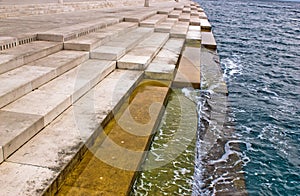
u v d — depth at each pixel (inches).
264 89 381.4
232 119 266.2
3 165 119.4
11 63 195.3
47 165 121.6
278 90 381.4
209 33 602.9
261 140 231.8
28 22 357.7
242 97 341.1
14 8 438.3
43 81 192.5
